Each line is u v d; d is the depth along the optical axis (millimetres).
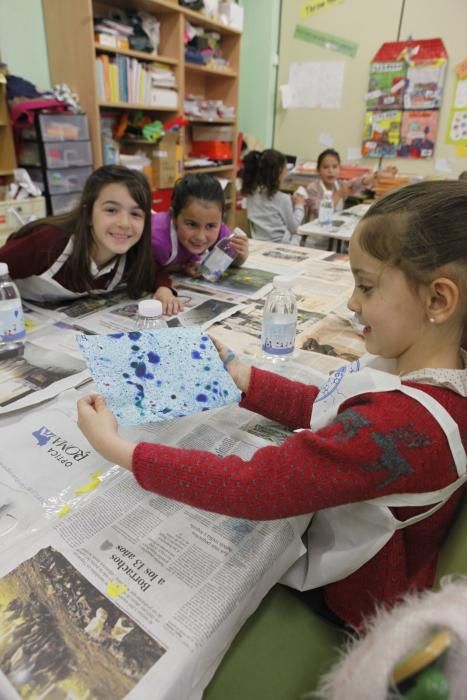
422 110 3914
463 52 3641
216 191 1560
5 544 533
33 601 472
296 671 562
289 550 575
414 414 505
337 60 4105
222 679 549
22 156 2594
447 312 523
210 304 1334
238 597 496
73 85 2721
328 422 616
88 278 1322
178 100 3355
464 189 522
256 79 4375
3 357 984
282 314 1096
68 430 731
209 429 756
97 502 599
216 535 565
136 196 1257
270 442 727
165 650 436
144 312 904
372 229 542
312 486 497
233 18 3682
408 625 321
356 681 323
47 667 416
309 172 4180
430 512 562
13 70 2584
